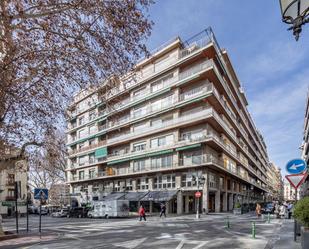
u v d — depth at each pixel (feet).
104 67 35.09
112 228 70.85
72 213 142.00
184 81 133.80
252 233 53.52
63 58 34.35
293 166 34.71
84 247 41.16
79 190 210.79
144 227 71.61
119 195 158.81
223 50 154.51
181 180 136.26
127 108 167.22
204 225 75.10
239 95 197.88
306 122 215.51
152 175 149.69
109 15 31.83
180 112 138.72
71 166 225.15
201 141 125.39
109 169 176.86
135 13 33.04
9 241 49.65
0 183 166.81
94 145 192.34
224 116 154.71
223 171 148.66
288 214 103.19
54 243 45.98
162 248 39.14
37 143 51.31
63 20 32.45
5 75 31.53
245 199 222.28
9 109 36.63
